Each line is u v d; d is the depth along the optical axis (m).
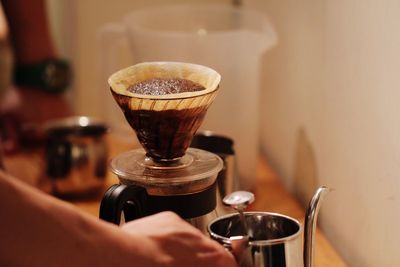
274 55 1.56
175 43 1.28
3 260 0.66
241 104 1.32
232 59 1.30
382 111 0.89
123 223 0.81
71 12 1.97
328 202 1.16
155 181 0.78
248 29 1.47
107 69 1.54
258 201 1.30
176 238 0.72
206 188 0.81
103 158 1.42
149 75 0.83
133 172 0.79
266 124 1.67
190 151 0.87
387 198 0.89
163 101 0.75
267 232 0.78
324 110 1.16
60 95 1.88
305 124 1.29
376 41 0.91
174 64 0.84
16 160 1.68
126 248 0.69
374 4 0.91
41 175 1.49
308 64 1.26
